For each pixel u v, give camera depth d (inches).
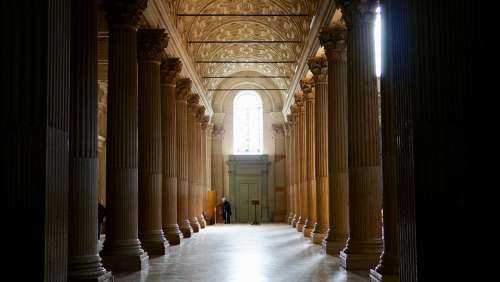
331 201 616.1
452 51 209.6
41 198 196.1
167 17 703.7
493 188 203.0
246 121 1584.6
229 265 506.3
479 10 209.3
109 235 486.9
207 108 1376.7
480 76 207.3
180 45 836.6
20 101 199.3
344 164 612.7
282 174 1547.7
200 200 1175.0
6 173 196.5
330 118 625.6
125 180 487.5
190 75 980.6
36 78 200.7
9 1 202.8
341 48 625.6
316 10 719.1
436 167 206.2
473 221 203.0
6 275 193.6
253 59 1350.9
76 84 340.2
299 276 426.9
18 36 201.6
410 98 212.4
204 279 416.2
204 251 651.5
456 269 201.9
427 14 212.7
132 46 496.4
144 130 629.0
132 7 493.4
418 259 204.2
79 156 337.7
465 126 206.5
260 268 480.1
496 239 201.0
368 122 484.4
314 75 756.6
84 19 346.0
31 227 194.7
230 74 1517.0
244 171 1550.2
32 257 194.1
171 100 762.8
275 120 1562.5
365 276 423.8
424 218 204.8
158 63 644.1
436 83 209.5
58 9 211.8
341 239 605.0
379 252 468.1
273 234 970.7
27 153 197.5
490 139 205.2
